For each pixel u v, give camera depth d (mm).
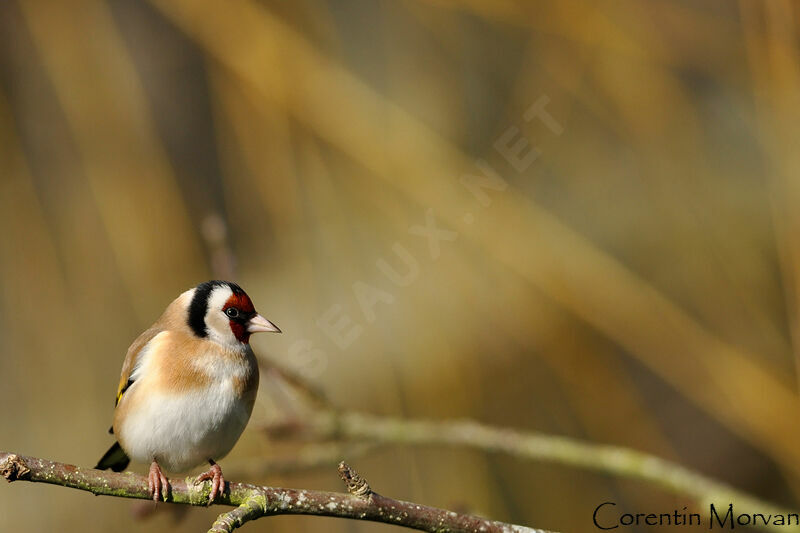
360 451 9805
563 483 11125
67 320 11469
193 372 7719
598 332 11047
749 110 11680
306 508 6582
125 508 11570
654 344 10789
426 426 9859
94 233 11602
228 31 11242
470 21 11570
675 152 11266
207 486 6711
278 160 11023
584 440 11094
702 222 11305
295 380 9633
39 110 12070
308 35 11305
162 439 7711
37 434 11227
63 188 11883
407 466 10828
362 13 11516
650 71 11219
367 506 6609
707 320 11242
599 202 11648
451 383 10703
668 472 9406
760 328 11078
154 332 8055
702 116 11680
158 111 12445
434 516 6691
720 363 10609
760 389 10500
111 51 11766
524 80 11516
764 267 11234
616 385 11031
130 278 11273
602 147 11727
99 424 11328
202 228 11141
